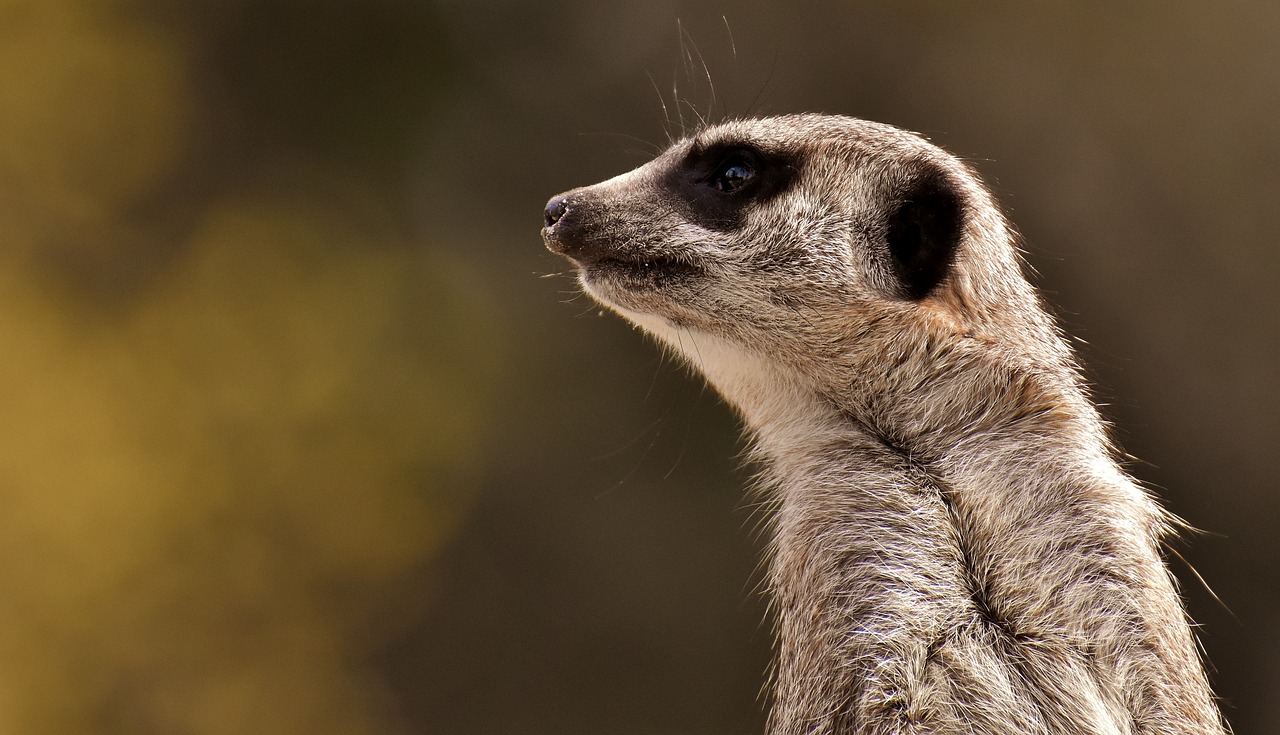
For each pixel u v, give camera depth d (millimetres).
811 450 6078
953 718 4906
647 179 6707
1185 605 6039
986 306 6047
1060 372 5844
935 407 5809
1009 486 5379
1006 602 5168
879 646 5090
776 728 5602
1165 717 4965
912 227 6273
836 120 6676
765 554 6281
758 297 6305
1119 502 5309
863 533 5457
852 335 6078
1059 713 4926
